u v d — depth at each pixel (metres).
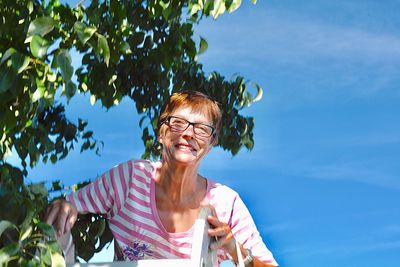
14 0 2.81
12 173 2.64
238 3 3.33
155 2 3.45
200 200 2.67
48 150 3.03
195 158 2.56
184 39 3.76
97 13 3.37
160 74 3.99
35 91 2.46
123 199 2.65
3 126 2.56
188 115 2.56
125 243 2.65
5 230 2.31
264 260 2.71
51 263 2.11
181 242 2.63
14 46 2.68
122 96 3.96
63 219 2.50
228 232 2.50
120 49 3.38
